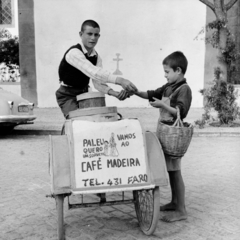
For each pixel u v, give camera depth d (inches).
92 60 133.6
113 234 113.4
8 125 293.9
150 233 108.9
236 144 283.9
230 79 485.7
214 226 119.8
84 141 98.6
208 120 386.3
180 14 502.6
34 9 519.2
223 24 339.0
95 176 96.3
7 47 569.6
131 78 526.3
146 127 348.8
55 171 95.7
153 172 101.3
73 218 128.2
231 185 170.7
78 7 515.5
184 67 116.9
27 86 537.3
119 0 510.3
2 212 134.9
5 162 222.1
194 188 165.8
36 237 112.1
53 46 526.6
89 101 114.2
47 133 335.3
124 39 518.6
